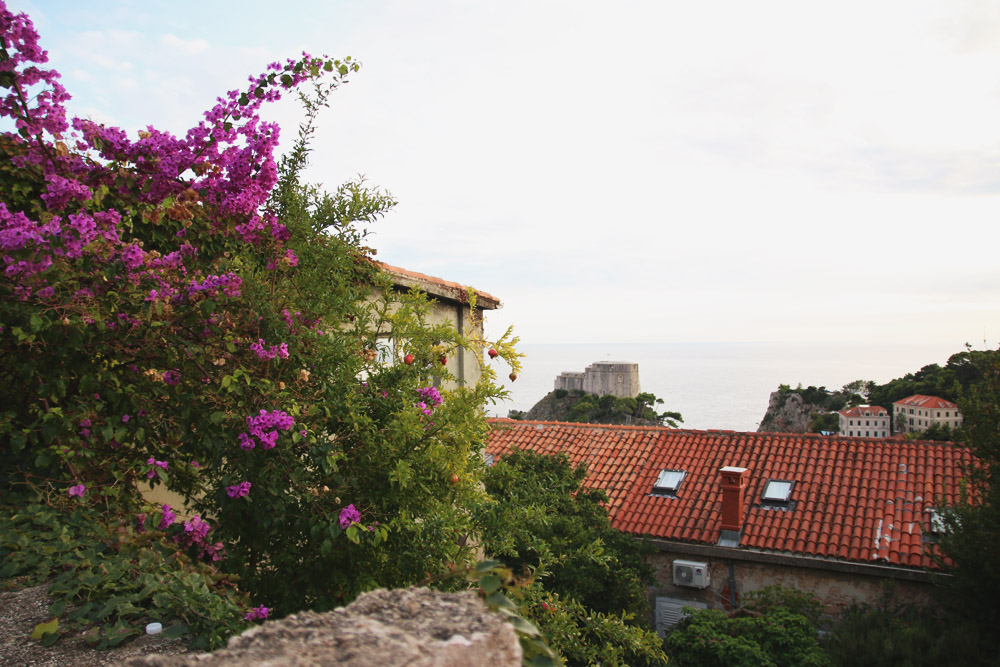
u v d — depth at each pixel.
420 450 4.06
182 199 4.01
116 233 3.51
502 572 1.83
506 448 16.70
